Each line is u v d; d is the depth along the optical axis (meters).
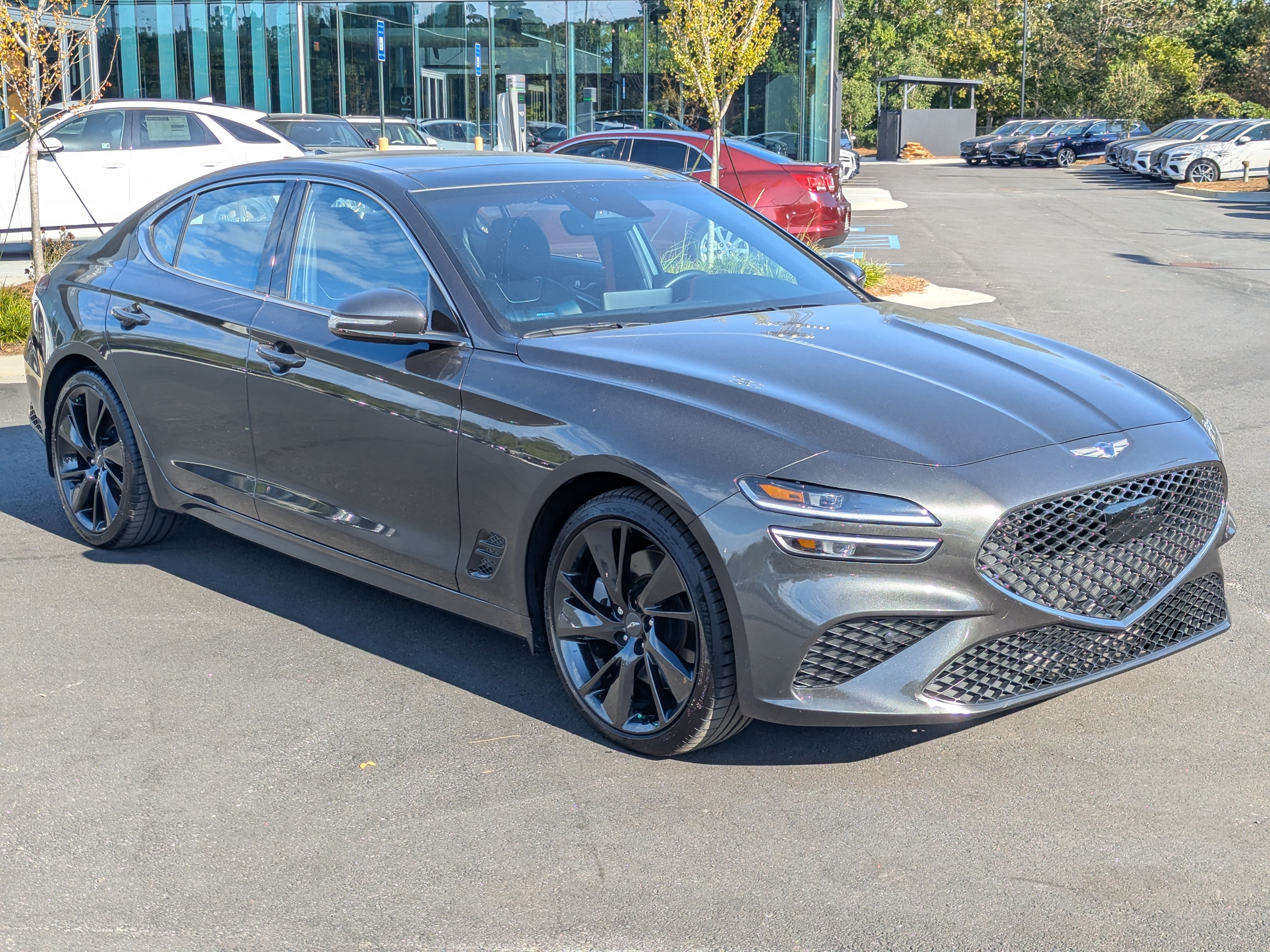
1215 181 35.22
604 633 3.65
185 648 4.48
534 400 3.68
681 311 4.22
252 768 3.59
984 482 3.18
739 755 3.62
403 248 4.23
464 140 25.91
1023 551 3.22
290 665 4.33
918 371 3.68
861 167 50.56
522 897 2.93
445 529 3.98
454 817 3.30
